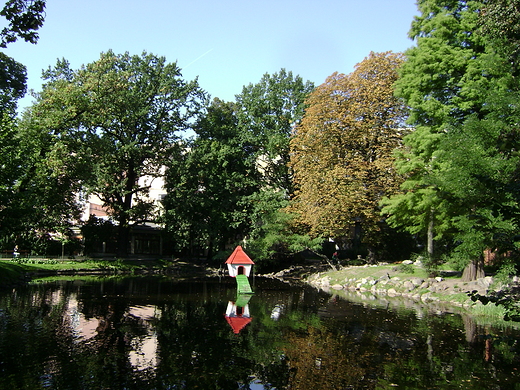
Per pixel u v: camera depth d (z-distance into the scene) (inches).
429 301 876.0
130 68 1572.3
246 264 1055.6
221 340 518.6
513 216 245.4
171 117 1642.5
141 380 375.9
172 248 2027.6
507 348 497.0
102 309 705.0
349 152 1331.2
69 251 1680.6
